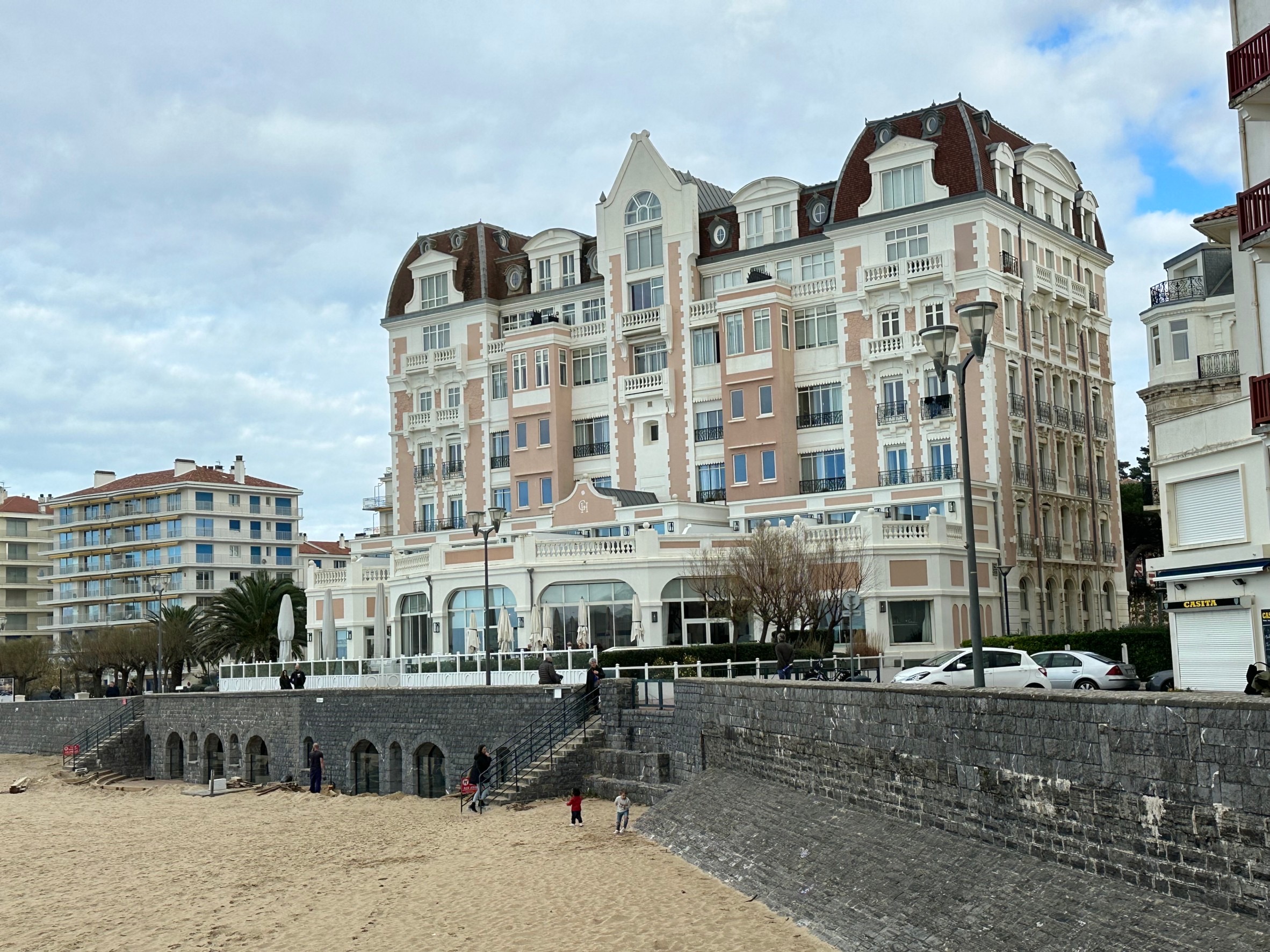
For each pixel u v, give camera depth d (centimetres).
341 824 4347
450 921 2728
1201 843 1647
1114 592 7838
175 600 13675
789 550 5669
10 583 15462
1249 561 3556
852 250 7312
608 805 4059
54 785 6462
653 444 8031
